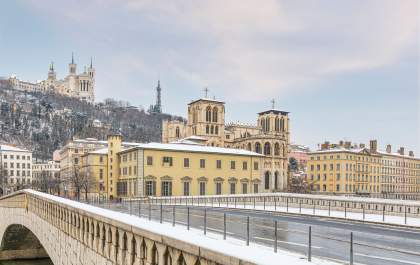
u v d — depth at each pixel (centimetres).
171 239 1360
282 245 2005
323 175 15000
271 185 14238
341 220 3609
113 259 1878
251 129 17262
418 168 18600
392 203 4047
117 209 4534
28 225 4547
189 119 16412
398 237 2467
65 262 2803
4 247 5778
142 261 1602
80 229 2436
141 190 9400
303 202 5347
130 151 10038
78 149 17062
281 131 16525
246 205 5884
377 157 15875
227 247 1182
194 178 10050
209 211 4544
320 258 1616
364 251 1909
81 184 11062
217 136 15825
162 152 9731
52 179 16525
